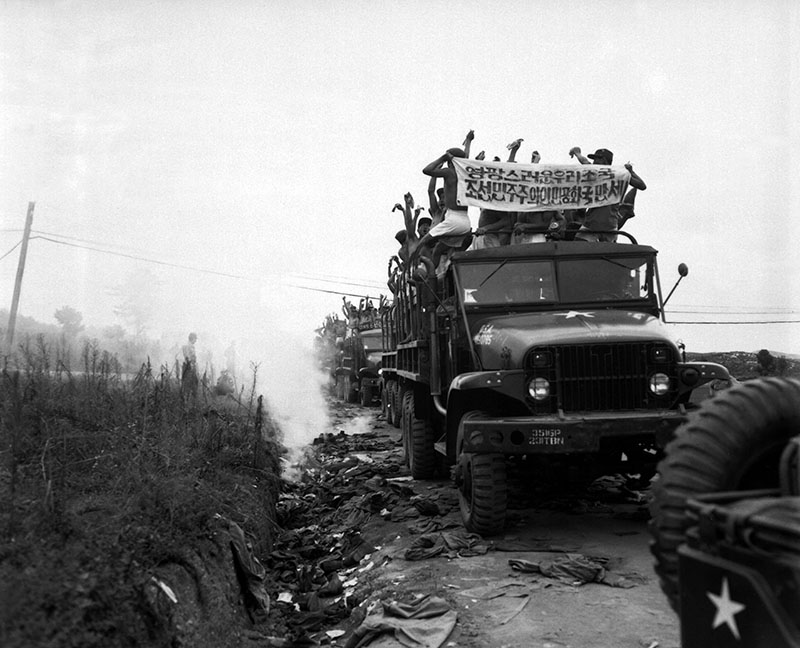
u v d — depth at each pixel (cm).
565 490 770
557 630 411
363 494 891
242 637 453
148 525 454
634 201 871
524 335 640
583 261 757
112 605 341
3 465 486
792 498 238
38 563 340
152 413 717
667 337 628
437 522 681
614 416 587
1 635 277
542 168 837
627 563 529
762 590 213
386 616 454
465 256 752
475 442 589
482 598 468
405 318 1084
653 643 388
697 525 243
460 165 837
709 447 274
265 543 662
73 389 686
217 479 671
